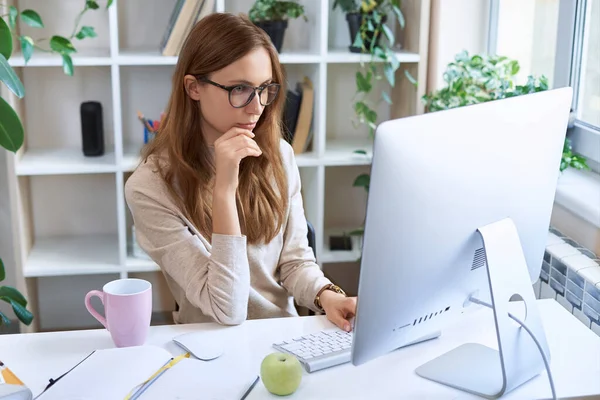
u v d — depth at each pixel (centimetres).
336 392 133
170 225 172
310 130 302
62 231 327
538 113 137
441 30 304
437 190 122
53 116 314
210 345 149
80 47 308
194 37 168
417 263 125
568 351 150
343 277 347
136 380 130
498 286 132
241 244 162
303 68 322
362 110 306
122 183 287
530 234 146
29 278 304
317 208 302
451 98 269
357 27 298
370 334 125
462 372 139
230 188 163
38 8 301
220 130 169
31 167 282
